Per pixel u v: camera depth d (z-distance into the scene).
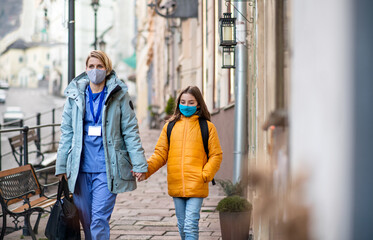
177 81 36.56
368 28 2.41
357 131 2.43
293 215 2.71
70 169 8.59
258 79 8.99
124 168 8.66
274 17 4.82
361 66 2.42
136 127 8.80
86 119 8.64
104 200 8.52
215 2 22.03
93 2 30.77
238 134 15.92
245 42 13.72
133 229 12.73
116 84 8.60
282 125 3.73
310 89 2.78
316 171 2.63
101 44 30.89
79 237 8.73
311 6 2.78
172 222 13.52
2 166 28.19
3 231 10.36
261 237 6.61
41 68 153.00
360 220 2.43
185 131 9.09
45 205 11.37
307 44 2.84
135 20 112.69
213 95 23.19
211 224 13.17
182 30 32.50
